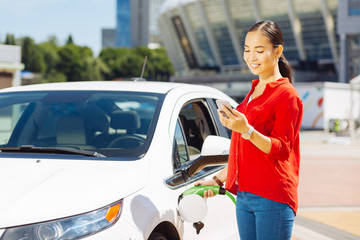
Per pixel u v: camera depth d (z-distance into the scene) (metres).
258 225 2.52
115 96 3.59
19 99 3.78
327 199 9.16
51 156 2.96
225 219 3.59
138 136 3.21
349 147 24.70
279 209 2.47
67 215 2.37
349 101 47.91
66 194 2.47
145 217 2.61
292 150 2.52
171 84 3.87
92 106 3.55
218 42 111.69
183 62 122.50
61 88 3.88
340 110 46.47
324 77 84.69
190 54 118.50
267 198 2.48
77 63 114.69
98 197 2.49
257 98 2.48
